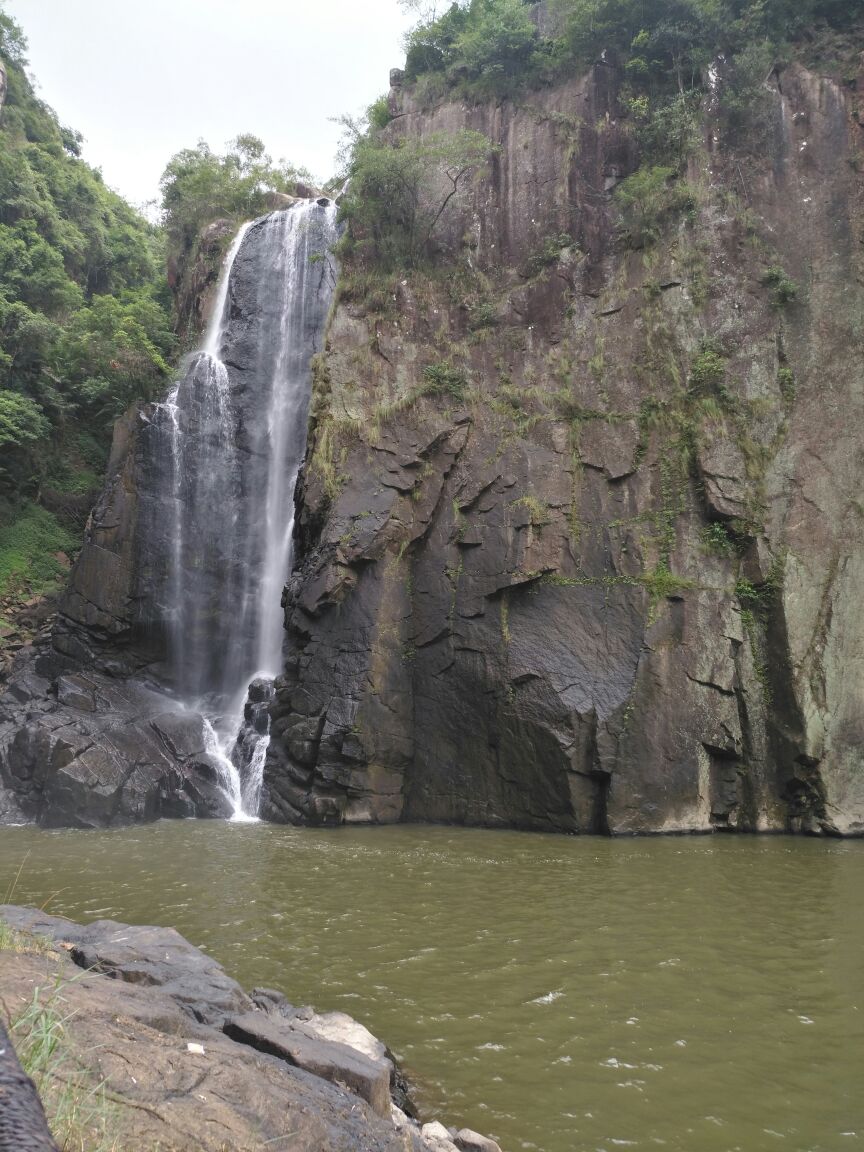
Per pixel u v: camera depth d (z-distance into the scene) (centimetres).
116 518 2395
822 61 2169
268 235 2847
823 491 1848
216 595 2453
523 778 1733
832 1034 747
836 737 1688
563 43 2467
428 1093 638
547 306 2183
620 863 1386
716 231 2077
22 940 623
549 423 2023
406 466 2008
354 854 1462
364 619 1889
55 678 2245
